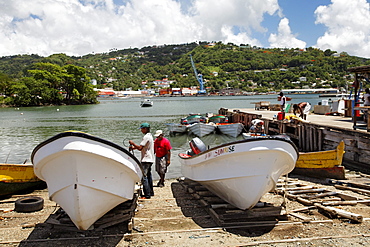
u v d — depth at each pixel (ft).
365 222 21.06
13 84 325.42
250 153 20.65
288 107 98.99
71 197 18.92
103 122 125.59
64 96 345.92
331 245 17.76
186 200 27.50
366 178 33.42
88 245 18.35
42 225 21.20
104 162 19.34
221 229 20.34
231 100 371.56
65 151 18.28
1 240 19.02
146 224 21.59
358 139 41.04
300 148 55.11
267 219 21.89
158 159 33.35
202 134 81.20
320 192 28.48
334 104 85.05
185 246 17.97
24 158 55.88
